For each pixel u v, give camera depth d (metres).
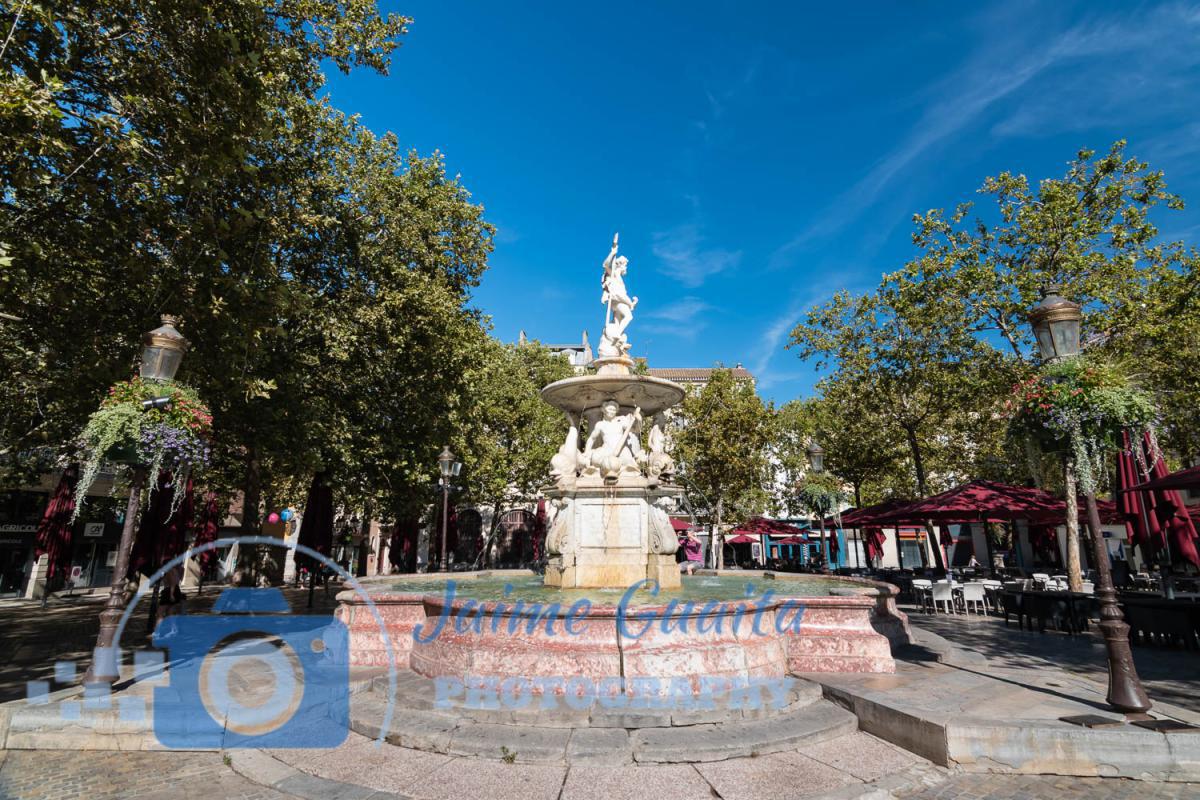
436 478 18.86
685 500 22.58
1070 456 5.93
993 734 4.50
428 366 16.16
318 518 14.17
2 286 7.31
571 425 9.84
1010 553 28.88
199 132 7.72
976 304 15.88
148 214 8.28
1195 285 14.40
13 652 9.48
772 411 22.86
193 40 7.63
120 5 7.50
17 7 6.61
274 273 10.01
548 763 4.53
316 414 13.66
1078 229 14.39
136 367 9.32
